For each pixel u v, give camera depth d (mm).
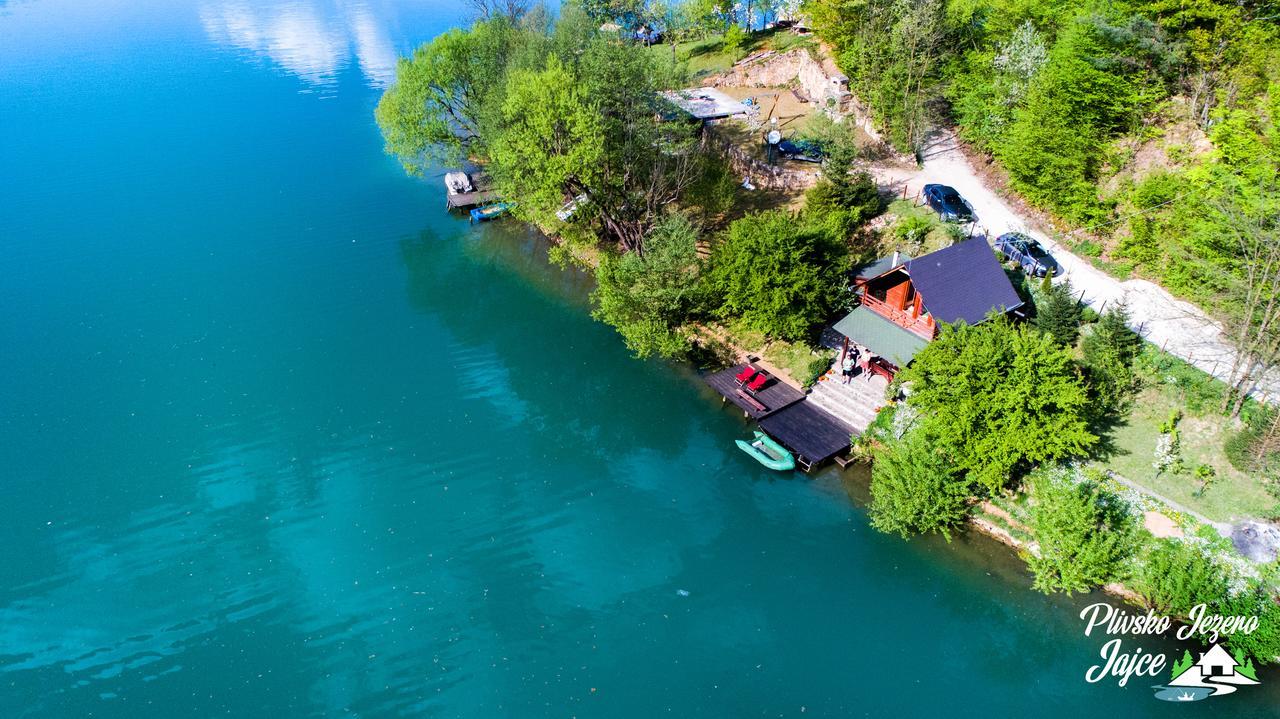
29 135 109438
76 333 70562
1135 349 54719
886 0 86188
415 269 84125
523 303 79188
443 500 55906
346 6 196250
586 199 80938
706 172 84938
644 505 55562
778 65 101250
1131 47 63969
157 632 46438
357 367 68938
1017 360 47344
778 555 51344
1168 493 48906
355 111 123750
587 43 83750
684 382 67062
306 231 89812
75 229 86562
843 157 70812
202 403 63875
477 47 92938
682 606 48125
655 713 42375
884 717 42031
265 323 73688
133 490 55906
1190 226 57281
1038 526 48625
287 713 42469
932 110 86062
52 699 42844
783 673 44250
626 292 68188
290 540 52500
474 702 42969
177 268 81125
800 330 60031
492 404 65375
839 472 57062
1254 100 59906
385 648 45750
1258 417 47812
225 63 145250
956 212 68938
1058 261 64438
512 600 48562
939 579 49312
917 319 57281
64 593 48625
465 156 99312
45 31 163625
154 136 111250
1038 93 68625
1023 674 43906
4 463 57469
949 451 50062
